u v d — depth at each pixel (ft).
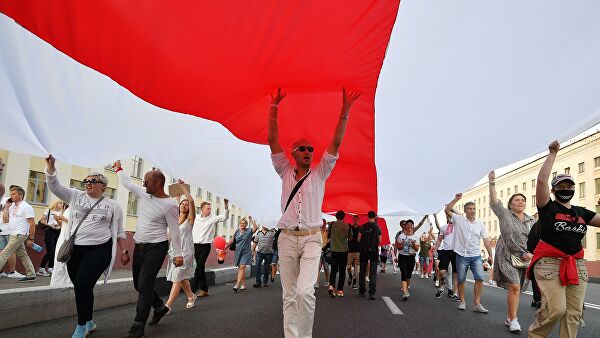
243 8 12.47
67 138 17.80
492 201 21.03
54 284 23.09
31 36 13.66
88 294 15.66
